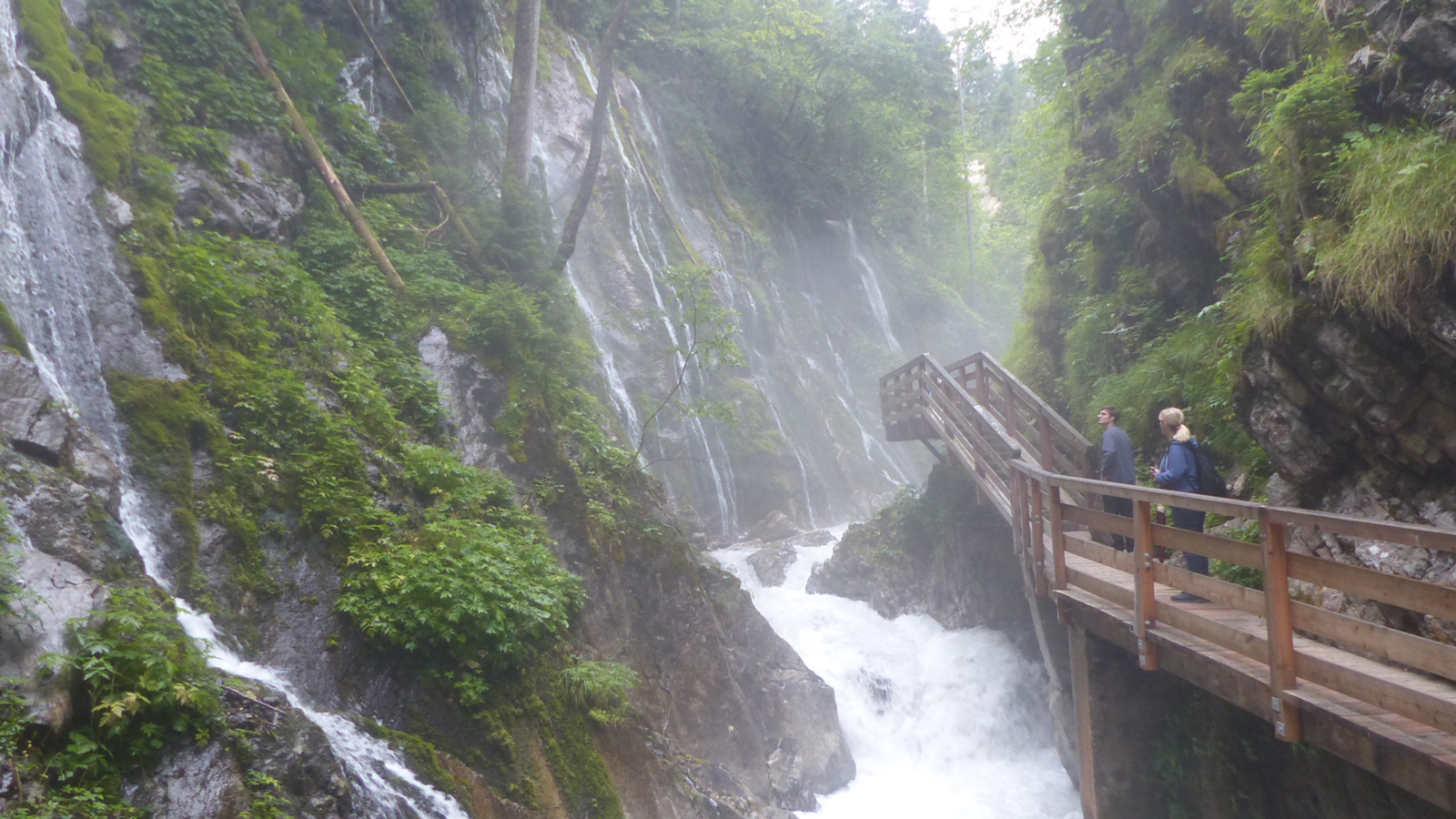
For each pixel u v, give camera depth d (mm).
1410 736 4195
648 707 8961
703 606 10461
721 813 8414
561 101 21922
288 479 7438
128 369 7090
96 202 7789
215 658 5848
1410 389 6395
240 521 6863
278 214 10195
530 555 8273
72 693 4758
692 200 26359
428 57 15781
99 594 5254
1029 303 16000
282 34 12328
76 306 7039
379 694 6703
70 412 6246
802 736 10469
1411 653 4145
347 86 13250
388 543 7465
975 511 13586
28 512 5406
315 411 8039
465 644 7195
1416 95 6906
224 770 4949
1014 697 11750
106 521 5828
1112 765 7922
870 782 10633
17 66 7367
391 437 8688
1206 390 9609
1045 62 16078
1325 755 6598
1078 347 13227
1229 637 5617
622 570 9883
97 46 9453
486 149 15562
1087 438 12312
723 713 9734
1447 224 5812
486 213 13328
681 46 28750
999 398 12844
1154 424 10617
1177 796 7801
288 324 8805
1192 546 5965
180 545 6449
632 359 19359
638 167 23547
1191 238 11312
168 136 9445
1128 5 12961
